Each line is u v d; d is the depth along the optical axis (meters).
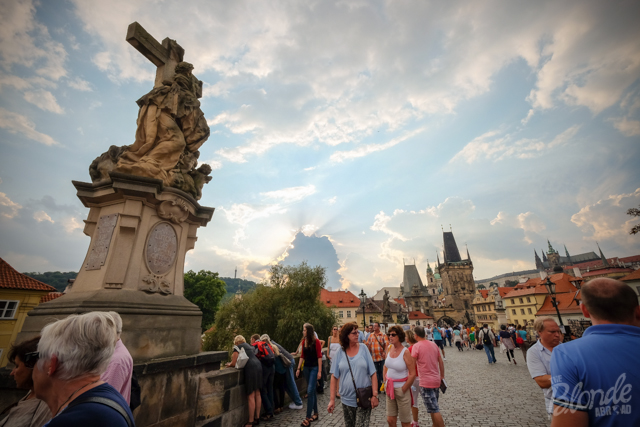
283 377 7.18
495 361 14.67
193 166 6.64
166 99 6.18
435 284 165.88
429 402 4.59
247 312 26.05
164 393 4.23
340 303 75.38
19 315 20.91
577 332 20.70
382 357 8.91
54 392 1.44
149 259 5.24
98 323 1.53
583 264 142.12
